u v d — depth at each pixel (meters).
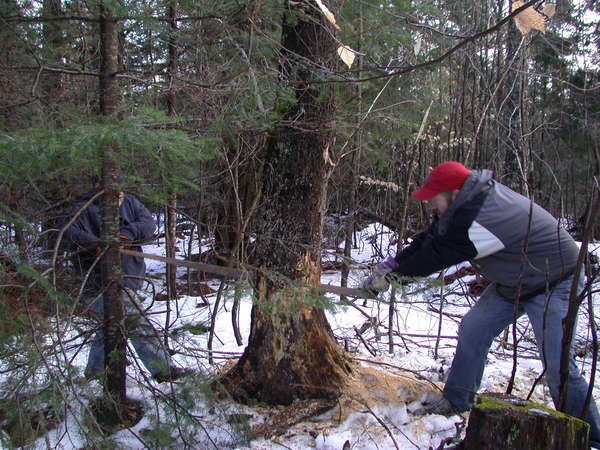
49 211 2.80
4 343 2.05
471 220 2.58
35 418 2.30
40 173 2.07
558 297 2.65
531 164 4.20
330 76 2.80
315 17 2.86
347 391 2.95
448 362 3.82
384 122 4.46
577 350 3.94
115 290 2.52
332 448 2.52
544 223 2.65
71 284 2.66
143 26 2.76
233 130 2.89
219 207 5.47
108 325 2.53
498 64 4.59
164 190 2.46
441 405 3.00
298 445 2.56
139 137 1.90
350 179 5.80
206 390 2.37
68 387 2.15
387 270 2.78
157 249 8.31
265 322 2.97
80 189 3.13
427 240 2.73
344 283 4.52
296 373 2.94
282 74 2.77
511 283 2.74
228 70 2.97
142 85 2.94
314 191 2.95
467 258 2.66
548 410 2.10
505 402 2.18
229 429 2.60
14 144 1.81
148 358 2.99
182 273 6.98
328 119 2.88
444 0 5.10
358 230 8.88
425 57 4.43
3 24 2.56
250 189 4.63
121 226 3.26
